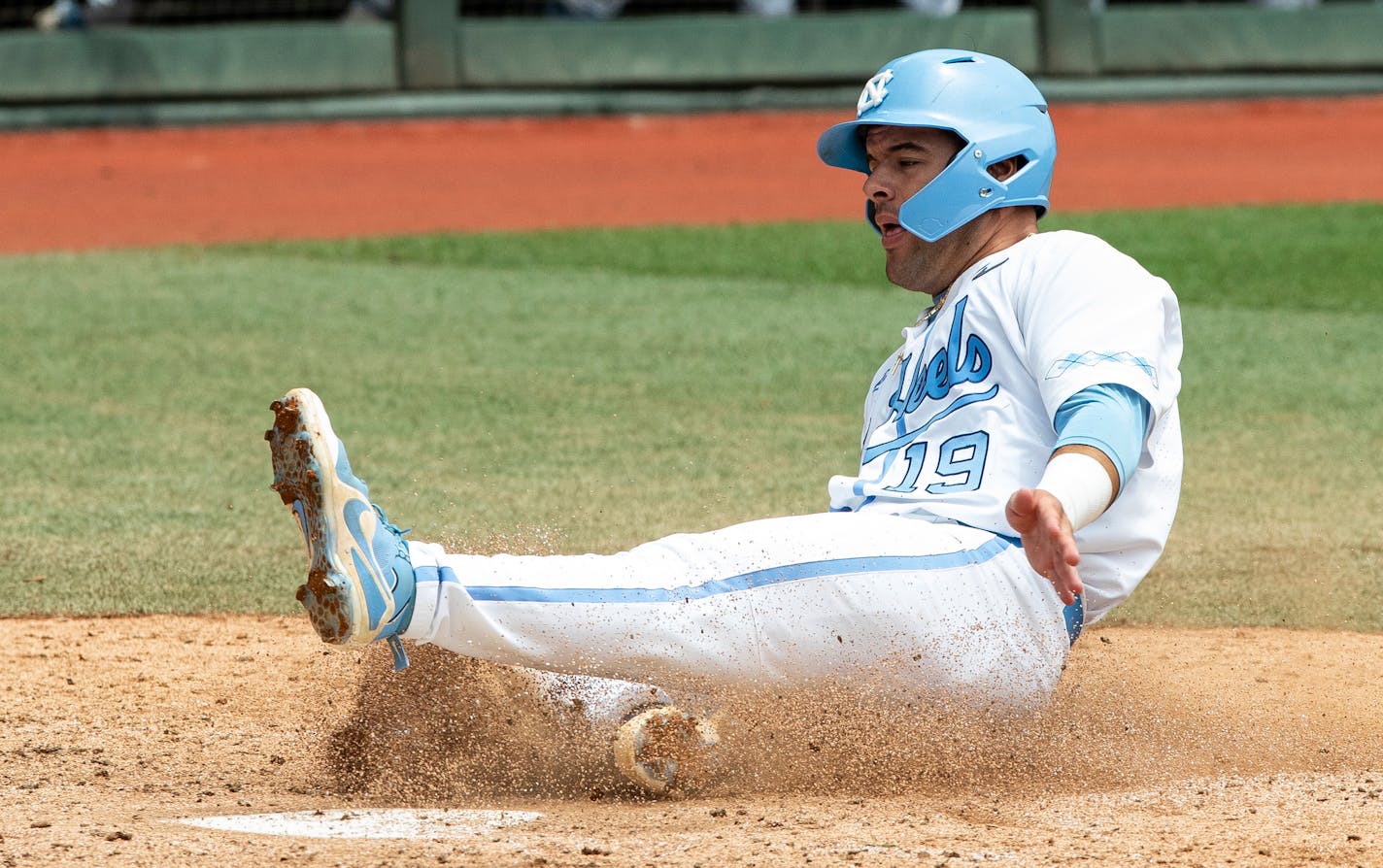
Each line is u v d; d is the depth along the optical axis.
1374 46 80.62
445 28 75.50
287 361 31.31
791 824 9.62
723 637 9.93
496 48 76.19
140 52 73.19
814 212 54.94
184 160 66.56
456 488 21.44
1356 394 27.94
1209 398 27.69
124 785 10.99
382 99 75.38
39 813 10.11
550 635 9.80
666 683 10.14
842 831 9.45
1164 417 10.91
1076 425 9.75
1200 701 13.04
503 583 9.74
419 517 19.73
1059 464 9.52
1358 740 12.02
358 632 9.43
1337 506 20.84
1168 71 79.25
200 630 15.74
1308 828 9.48
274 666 14.48
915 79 11.27
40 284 40.88
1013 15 77.94
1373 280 40.53
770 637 9.98
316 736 12.32
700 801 10.38
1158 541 10.97
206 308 37.50
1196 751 11.55
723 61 77.56
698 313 37.06
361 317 36.44
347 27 75.06
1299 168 63.47
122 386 28.91
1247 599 16.84
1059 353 10.19
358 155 67.75
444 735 11.32
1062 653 10.68
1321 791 10.41
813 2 79.81
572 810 10.16
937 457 10.88
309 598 9.41
